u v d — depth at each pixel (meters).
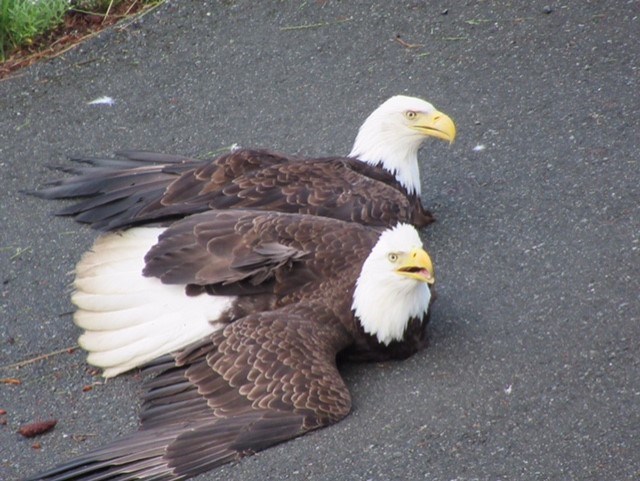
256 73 16.03
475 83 15.35
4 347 12.36
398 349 11.45
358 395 11.09
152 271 11.55
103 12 17.25
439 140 14.62
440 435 10.49
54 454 10.97
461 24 16.28
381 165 13.42
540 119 14.59
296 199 12.53
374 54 16.06
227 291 11.50
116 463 10.32
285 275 11.55
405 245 11.16
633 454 10.09
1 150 15.27
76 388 11.71
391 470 10.17
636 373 10.95
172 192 12.77
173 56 16.44
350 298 11.41
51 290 13.06
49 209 14.20
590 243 12.64
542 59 15.51
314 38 16.42
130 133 15.38
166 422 10.69
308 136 14.95
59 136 15.42
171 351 11.39
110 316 11.64
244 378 10.78
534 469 10.07
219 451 10.38
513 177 13.84
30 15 16.92
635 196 13.15
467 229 13.20
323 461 10.30
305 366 10.84
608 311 11.73
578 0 16.36
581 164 13.78
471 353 11.47
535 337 11.55
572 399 10.75
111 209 13.44
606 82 14.96
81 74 16.33
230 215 11.88
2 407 11.61
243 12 16.97
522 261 12.58
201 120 15.45
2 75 16.47
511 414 10.66
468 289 12.33
